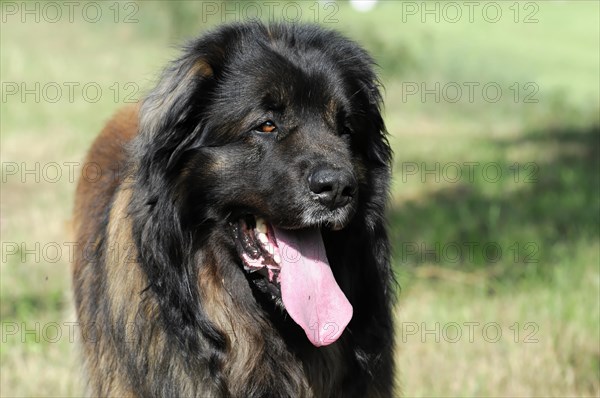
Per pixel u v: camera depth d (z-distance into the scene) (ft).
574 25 174.91
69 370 32.83
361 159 23.95
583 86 118.01
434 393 31.55
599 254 46.62
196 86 21.98
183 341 22.02
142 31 116.26
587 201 59.77
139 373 22.39
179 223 21.98
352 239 23.49
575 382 32.81
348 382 23.68
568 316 37.88
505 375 32.91
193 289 22.33
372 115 24.06
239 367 22.80
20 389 31.50
